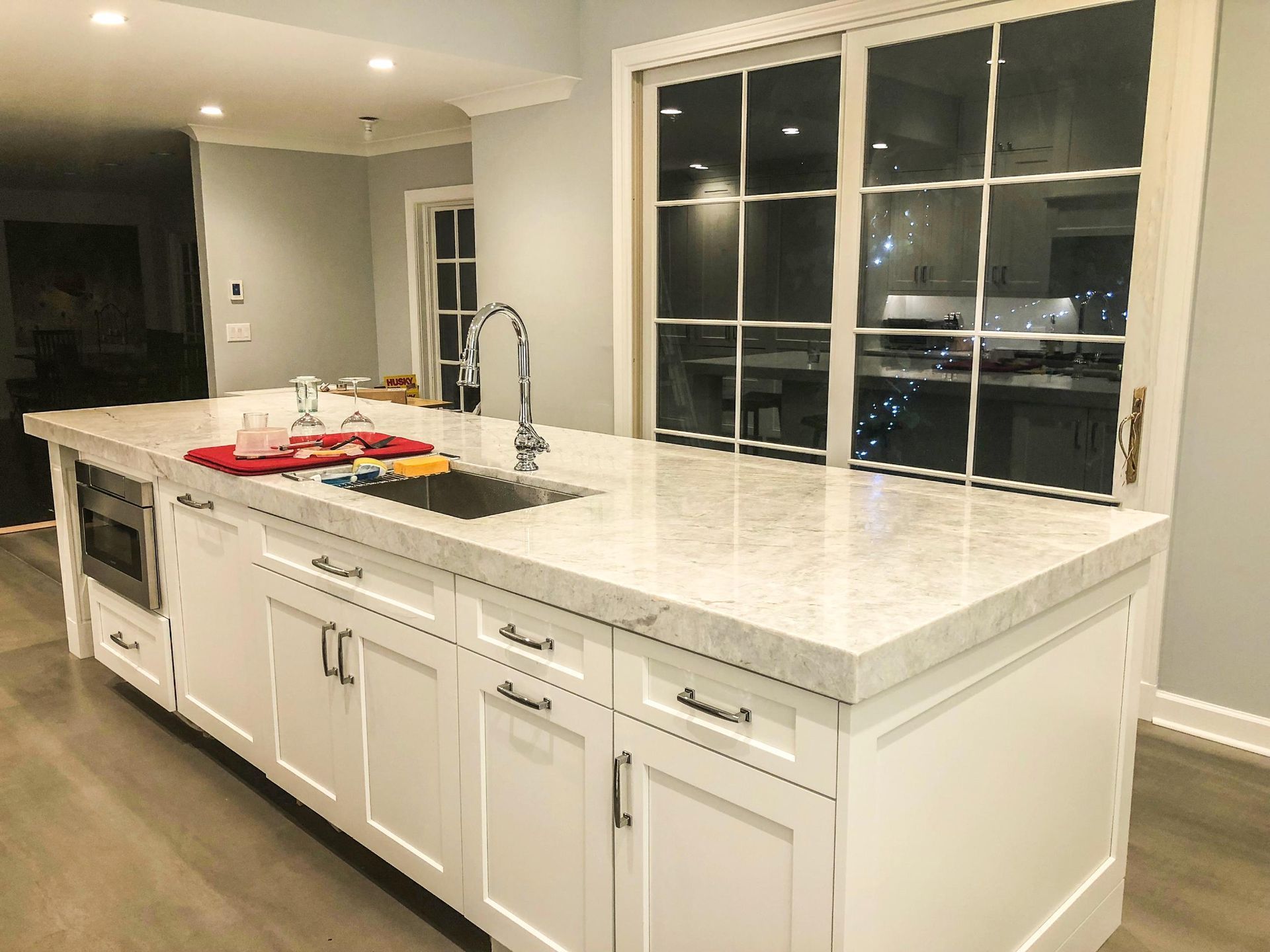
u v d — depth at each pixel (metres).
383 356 6.59
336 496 2.18
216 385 5.87
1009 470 3.20
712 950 1.48
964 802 1.53
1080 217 2.95
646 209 4.19
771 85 3.68
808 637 1.25
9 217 7.76
